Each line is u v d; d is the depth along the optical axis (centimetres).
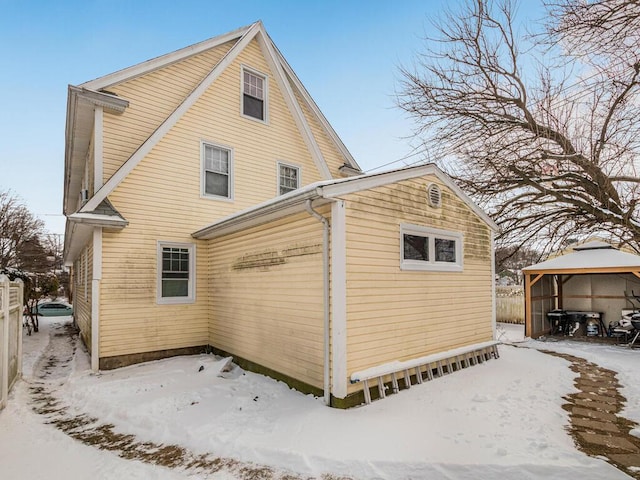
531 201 1009
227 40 1002
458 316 664
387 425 395
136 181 783
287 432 389
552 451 332
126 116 830
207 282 861
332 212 471
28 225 2580
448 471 303
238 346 705
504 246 1130
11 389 589
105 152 793
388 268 530
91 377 662
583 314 1130
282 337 570
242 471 326
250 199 982
